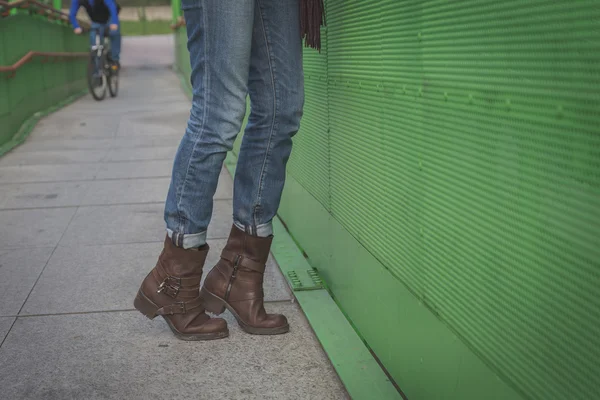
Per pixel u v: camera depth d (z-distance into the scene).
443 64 1.46
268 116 2.20
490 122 1.27
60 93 10.53
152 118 8.83
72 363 2.18
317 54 2.65
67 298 2.75
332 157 2.55
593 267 0.99
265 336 2.36
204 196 2.16
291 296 2.74
